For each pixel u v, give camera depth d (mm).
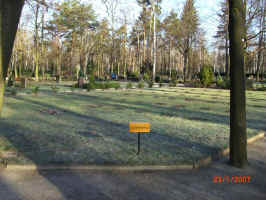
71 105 11438
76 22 26453
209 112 10039
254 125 7578
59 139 5645
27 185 3465
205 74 29562
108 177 3760
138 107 11172
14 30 3994
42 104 11578
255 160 4672
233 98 4332
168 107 11359
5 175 3781
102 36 41594
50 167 3971
